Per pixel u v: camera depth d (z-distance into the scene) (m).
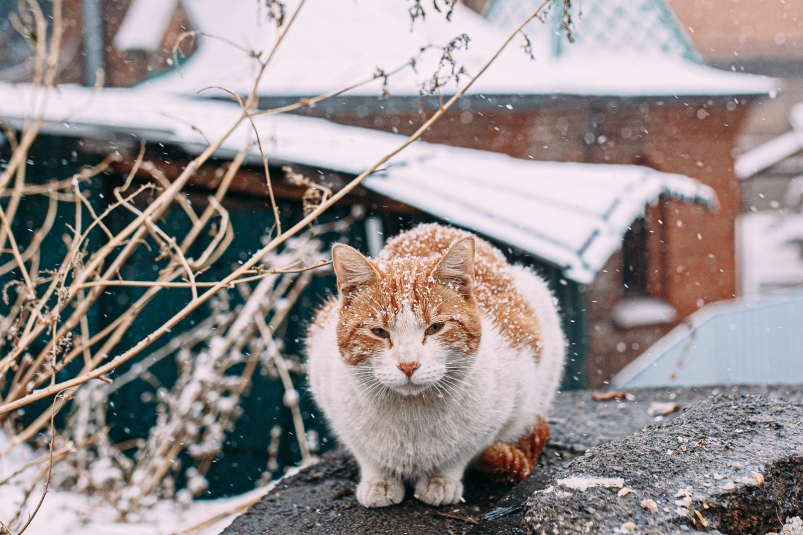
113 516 4.45
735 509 1.81
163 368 5.89
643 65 12.94
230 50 11.66
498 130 11.52
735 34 27.17
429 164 7.53
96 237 5.68
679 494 1.81
